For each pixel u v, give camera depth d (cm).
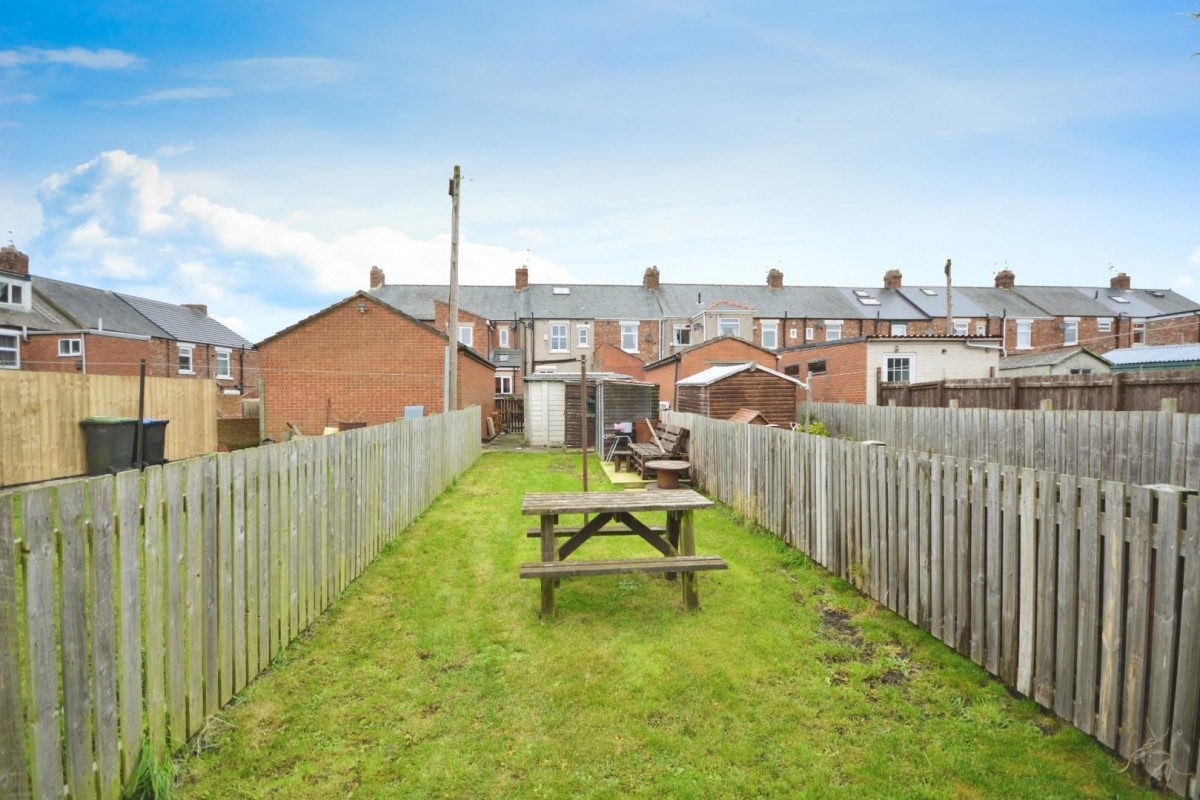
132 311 3033
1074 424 824
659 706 354
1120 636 292
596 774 295
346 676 387
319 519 482
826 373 2234
